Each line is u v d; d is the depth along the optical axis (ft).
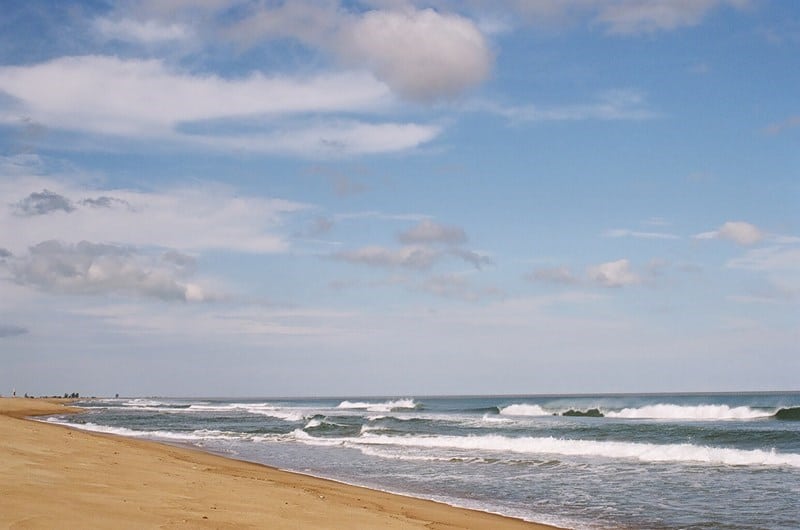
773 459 74.23
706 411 169.37
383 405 322.55
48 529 23.47
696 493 54.39
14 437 58.13
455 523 39.06
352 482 60.34
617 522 42.60
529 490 56.24
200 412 243.60
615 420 160.86
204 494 37.42
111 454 56.18
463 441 99.76
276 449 92.94
